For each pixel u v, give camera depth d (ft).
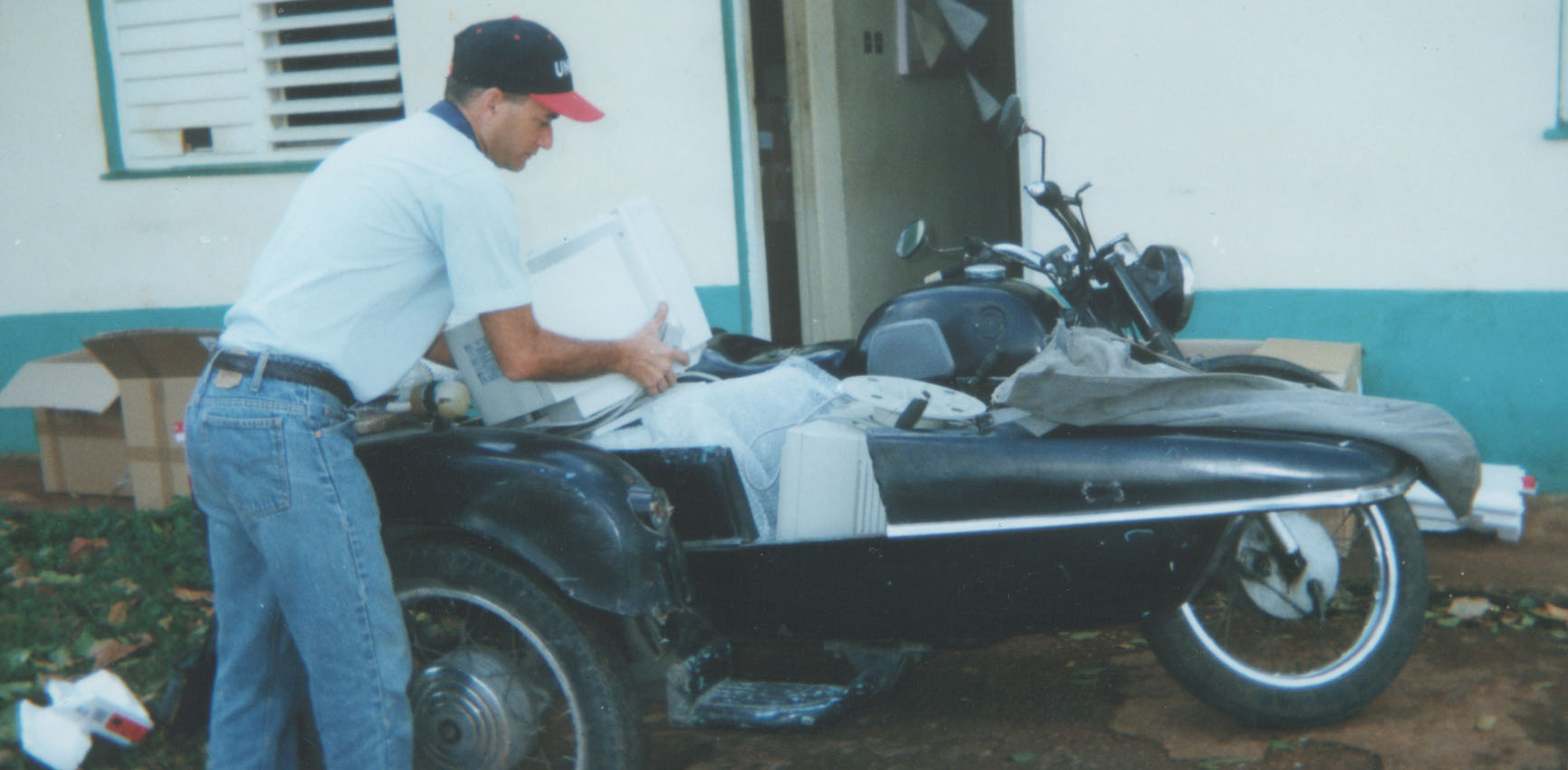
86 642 12.55
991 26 22.74
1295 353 14.58
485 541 9.10
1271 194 15.90
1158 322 12.19
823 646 10.20
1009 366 11.03
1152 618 9.45
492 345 8.54
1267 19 15.53
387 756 8.17
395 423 10.13
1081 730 10.50
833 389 10.59
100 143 21.04
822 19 18.37
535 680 9.33
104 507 17.76
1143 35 16.12
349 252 7.99
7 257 21.62
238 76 20.47
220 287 20.92
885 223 20.16
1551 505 14.87
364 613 8.08
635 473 9.11
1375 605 9.96
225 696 8.75
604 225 9.80
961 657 12.10
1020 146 17.11
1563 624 11.76
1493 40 14.69
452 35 19.16
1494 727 10.05
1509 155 14.83
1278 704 9.86
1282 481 8.77
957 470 9.20
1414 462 9.20
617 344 9.43
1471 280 15.24
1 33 21.01
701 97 18.25
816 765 10.30
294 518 7.88
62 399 17.94
